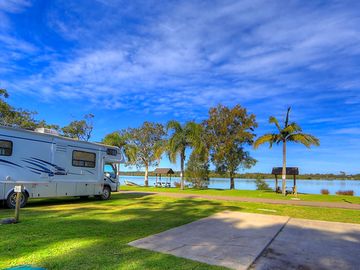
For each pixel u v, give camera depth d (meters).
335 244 6.98
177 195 20.91
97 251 5.75
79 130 36.62
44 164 12.96
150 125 42.41
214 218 10.33
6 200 11.47
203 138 35.44
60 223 8.48
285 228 8.77
